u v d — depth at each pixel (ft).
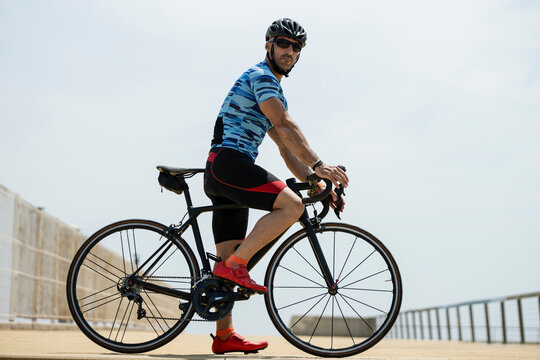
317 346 10.71
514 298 29.76
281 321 10.77
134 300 10.46
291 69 10.94
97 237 10.66
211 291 10.17
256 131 10.45
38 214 27.45
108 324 35.06
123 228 10.72
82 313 10.44
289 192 10.18
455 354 13.69
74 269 10.51
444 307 39.65
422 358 9.83
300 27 10.74
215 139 10.52
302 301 10.84
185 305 10.39
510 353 14.33
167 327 10.37
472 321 34.60
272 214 10.11
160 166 10.66
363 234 11.00
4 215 23.43
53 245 29.48
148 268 10.57
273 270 10.84
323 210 11.07
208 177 10.43
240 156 10.21
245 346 10.77
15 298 24.56
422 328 45.44
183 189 10.81
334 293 10.86
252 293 10.14
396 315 10.82
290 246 10.93
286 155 11.33
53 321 29.40
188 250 10.60
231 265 10.10
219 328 10.84
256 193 10.09
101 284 34.17
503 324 30.60
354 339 10.97
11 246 24.21
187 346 15.38
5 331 21.65
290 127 10.00
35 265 26.99
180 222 10.70
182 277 10.51
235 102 10.39
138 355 9.07
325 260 10.89
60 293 30.50
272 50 10.67
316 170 9.96
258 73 10.32
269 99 10.05
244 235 11.06
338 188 10.35
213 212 11.08
